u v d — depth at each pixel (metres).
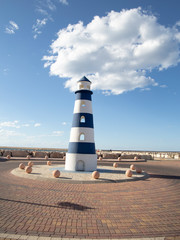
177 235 6.05
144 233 6.12
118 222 6.93
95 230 6.23
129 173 15.44
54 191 10.78
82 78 20.52
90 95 20.44
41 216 7.21
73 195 10.14
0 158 32.41
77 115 19.53
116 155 42.88
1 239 5.41
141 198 10.02
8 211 7.59
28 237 5.55
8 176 15.12
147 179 15.70
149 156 44.97
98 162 33.75
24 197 9.48
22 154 38.94
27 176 14.61
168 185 13.55
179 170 23.81
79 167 18.42
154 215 7.71
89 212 7.80
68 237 5.70
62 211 7.80
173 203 9.34
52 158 36.84
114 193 10.82
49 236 5.70
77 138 18.84
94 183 13.27
